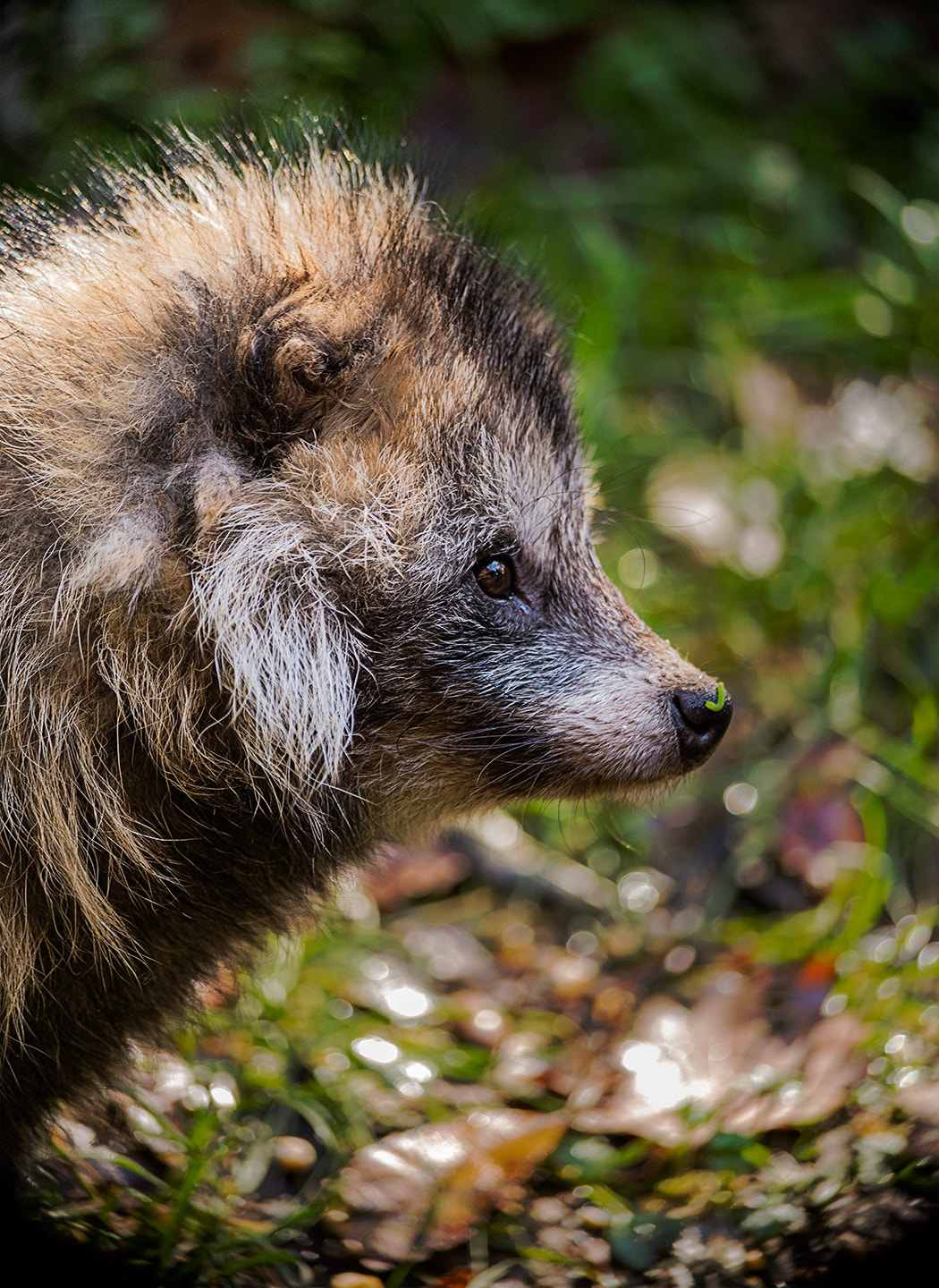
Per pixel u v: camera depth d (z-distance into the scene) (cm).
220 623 444
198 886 486
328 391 463
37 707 440
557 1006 656
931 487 850
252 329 454
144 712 448
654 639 548
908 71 1070
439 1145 561
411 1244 521
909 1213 486
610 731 516
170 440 448
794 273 989
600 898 714
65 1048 484
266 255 470
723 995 639
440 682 493
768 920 693
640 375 930
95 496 438
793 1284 484
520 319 536
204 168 523
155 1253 504
